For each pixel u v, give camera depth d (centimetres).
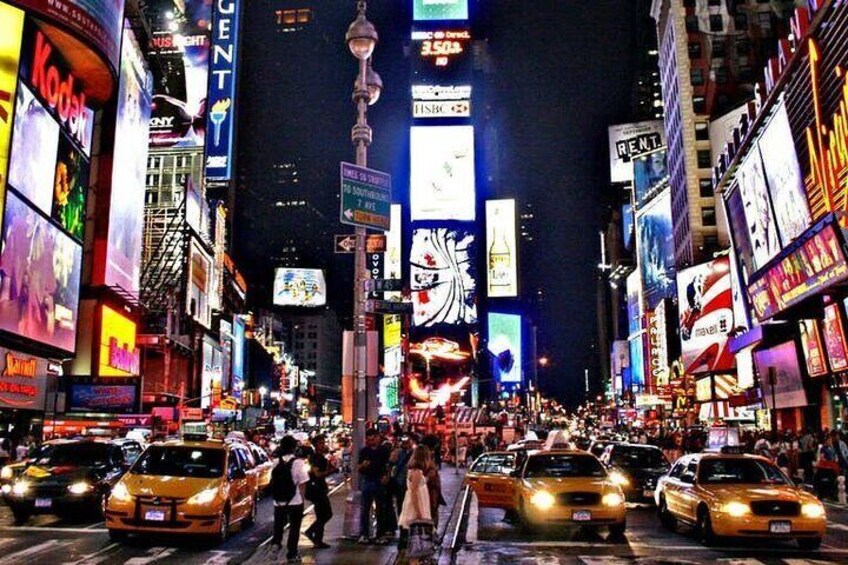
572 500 1644
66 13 4288
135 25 6744
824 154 3600
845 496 2384
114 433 3938
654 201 11581
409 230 14762
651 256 11638
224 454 1697
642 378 11500
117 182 6044
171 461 1672
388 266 14262
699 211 9338
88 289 5766
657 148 13612
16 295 3903
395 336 12056
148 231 9281
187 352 8519
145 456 1686
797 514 1493
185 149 11400
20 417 4459
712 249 9194
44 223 4284
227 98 12194
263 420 11444
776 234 4438
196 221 9206
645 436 5953
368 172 1722
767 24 9819
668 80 10906
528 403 15425
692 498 1634
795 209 4078
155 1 11888
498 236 15825
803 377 4209
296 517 1373
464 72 14838
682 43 9888
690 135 9562
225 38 12231
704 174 9419
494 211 15925
